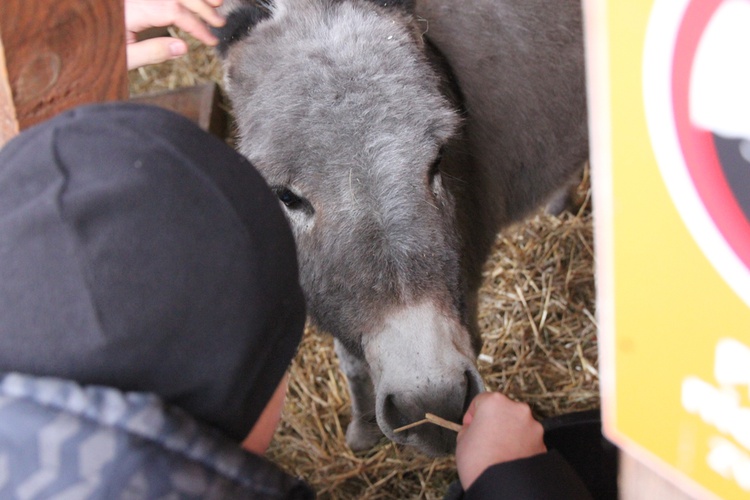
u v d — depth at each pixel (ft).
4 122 3.45
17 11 3.15
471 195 7.88
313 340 10.39
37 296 2.64
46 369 2.64
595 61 2.10
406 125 5.68
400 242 5.59
